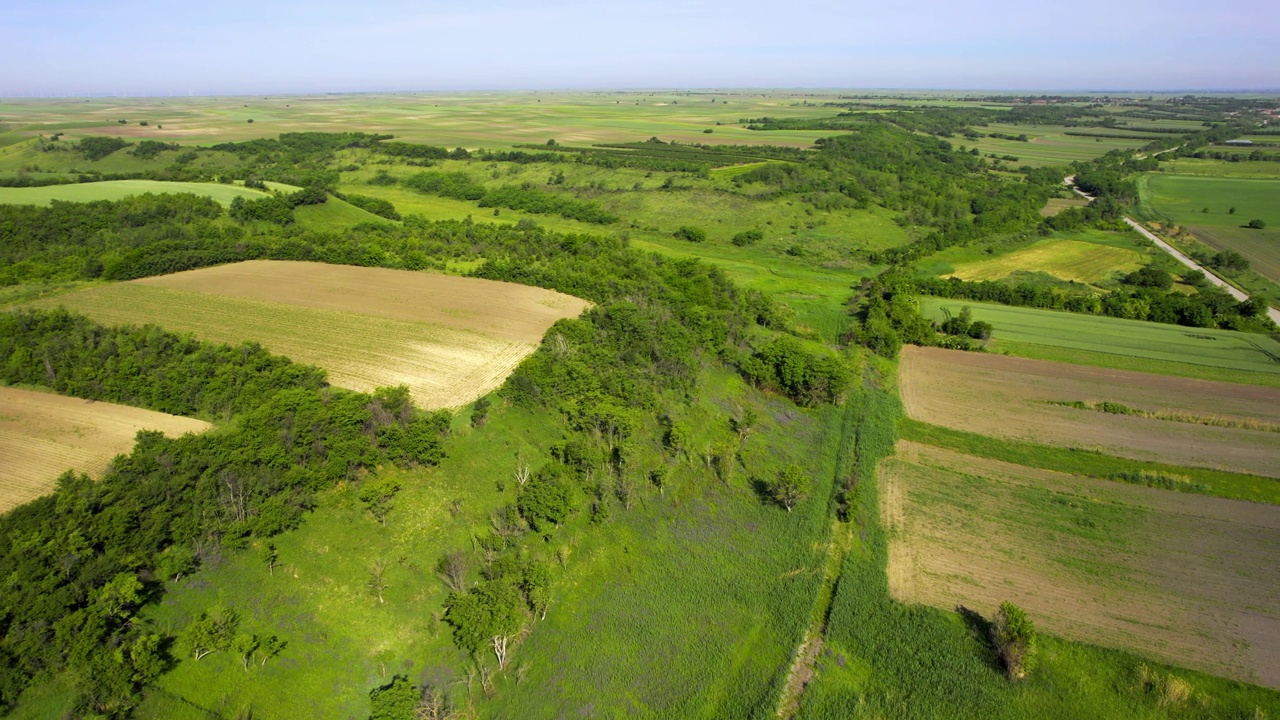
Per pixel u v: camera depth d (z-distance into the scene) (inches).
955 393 2687.0
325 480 1669.5
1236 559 1692.9
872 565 1684.3
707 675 1371.8
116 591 1277.1
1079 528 1824.6
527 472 1841.8
